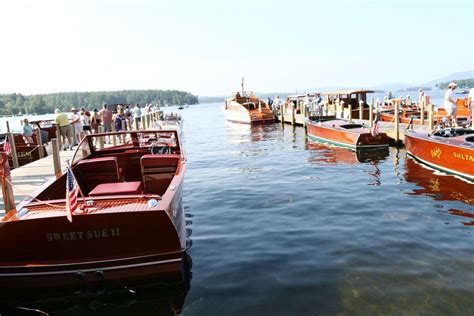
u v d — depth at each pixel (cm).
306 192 1098
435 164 1348
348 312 495
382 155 1689
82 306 544
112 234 541
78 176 780
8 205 672
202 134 3161
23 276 554
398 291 540
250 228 820
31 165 1267
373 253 669
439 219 838
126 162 940
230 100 4178
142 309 530
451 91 1537
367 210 914
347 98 2939
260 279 593
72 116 1936
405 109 2506
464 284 553
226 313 509
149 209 534
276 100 4044
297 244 723
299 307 513
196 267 643
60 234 531
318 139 2238
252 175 1381
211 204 1017
